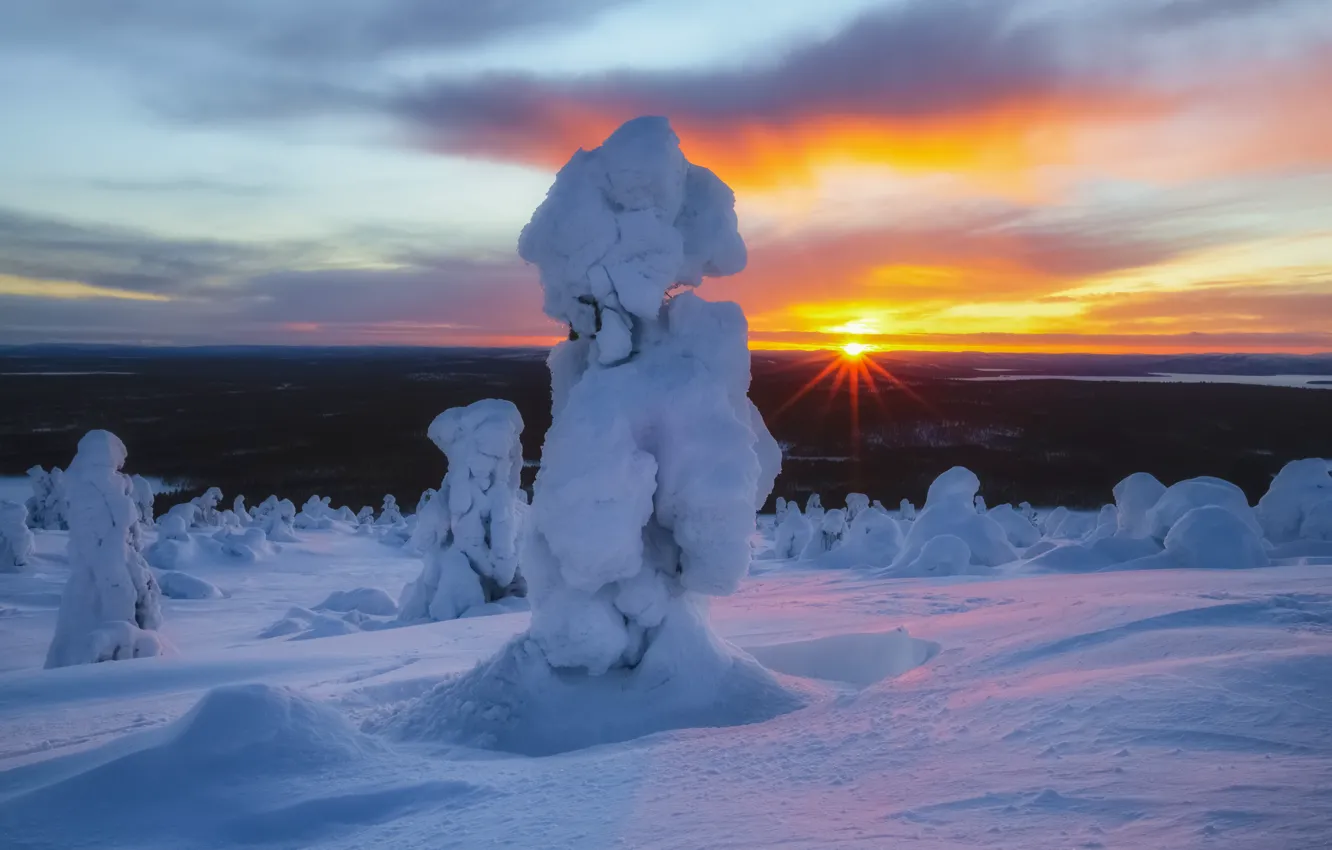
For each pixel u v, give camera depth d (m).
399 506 83.44
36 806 5.72
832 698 8.95
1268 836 3.29
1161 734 4.80
